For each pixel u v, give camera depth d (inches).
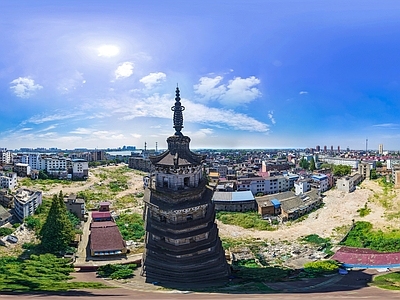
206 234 3036.4
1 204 6441.9
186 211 2915.8
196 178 3043.8
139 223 6058.1
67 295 2087.8
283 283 3031.5
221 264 3070.9
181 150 3068.4
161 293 2400.3
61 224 4495.6
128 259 4217.5
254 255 4493.1
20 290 2210.9
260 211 7101.4
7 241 4771.2
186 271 2888.8
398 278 3262.8
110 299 1987.0
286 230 5984.3
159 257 2989.7
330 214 6865.2
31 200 6092.5
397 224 5723.4
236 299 2081.7
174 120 3088.1
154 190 2955.2
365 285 2942.9
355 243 5000.0
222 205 7455.7
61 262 3267.7
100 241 4421.8
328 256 4399.6
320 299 2075.5
